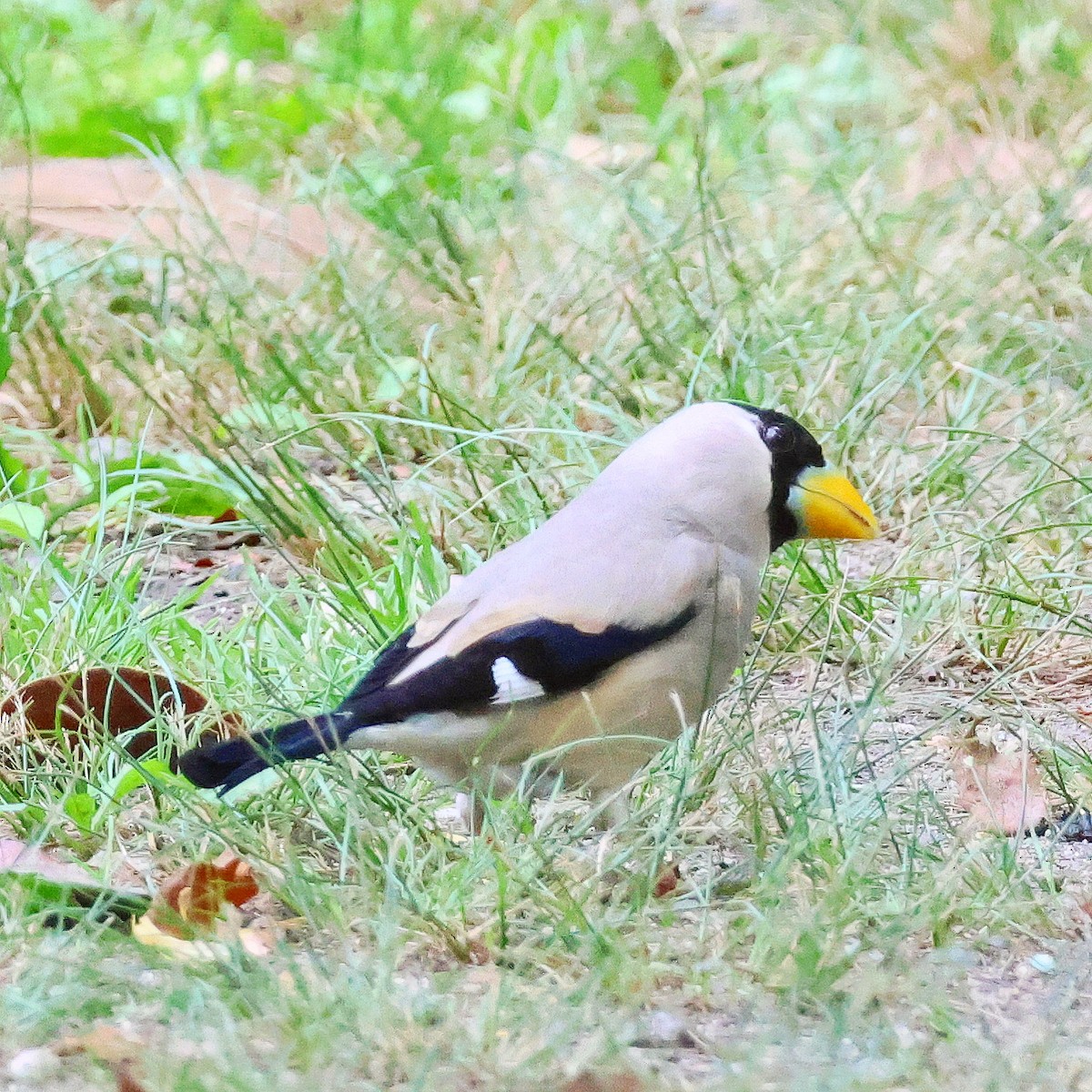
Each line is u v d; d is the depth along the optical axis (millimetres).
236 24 21266
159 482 11758
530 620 7402
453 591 7734
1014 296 13594
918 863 7516
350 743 7445
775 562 10547
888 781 8055
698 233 14086
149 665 9414
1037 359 13102
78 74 19812
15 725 8617
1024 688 9719
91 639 9492
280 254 14609
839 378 12586
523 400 12211
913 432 12414
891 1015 6355
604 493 7750
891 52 18656
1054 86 17547
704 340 12984
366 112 17906
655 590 7480
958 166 16031
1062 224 14328
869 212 14953
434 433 12297
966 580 10367
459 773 7684
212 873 7043
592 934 6660
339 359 13180
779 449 7895
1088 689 9766
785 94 17828
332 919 6895
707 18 20609
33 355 13281
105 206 15031
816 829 7434
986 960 6895
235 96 18953
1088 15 18625
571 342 13109
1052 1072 5875
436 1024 6168
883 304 13602
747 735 8039
